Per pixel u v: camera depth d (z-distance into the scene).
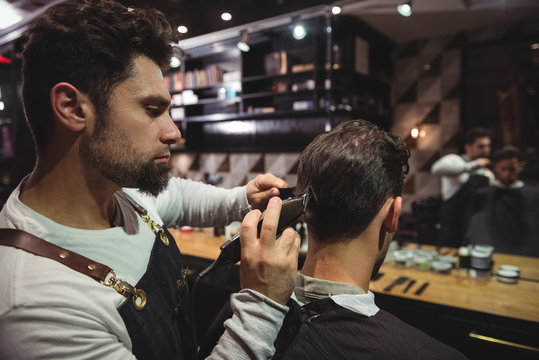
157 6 1.82
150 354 0.59
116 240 0.62
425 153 3.62
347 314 0.55
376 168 0.58
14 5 2.82
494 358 1.31
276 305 0.47
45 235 0.54
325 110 3.20
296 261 0.50
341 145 0.60
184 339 0.70
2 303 0.47
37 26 0.53
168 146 0.64
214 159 4.29
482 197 2.04
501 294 1.49
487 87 3.15
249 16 1.97
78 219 0.60
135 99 0.57
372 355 0.51
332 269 0.61
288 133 3.72
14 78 3.30
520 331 1.26
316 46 3.16
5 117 3.44
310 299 0.61
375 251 0.62
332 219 0.60
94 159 0.56
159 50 0.61
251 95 3.60
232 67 3.68
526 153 2.08
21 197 0.58
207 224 0.97
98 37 0.52
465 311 1.36
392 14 2.79
